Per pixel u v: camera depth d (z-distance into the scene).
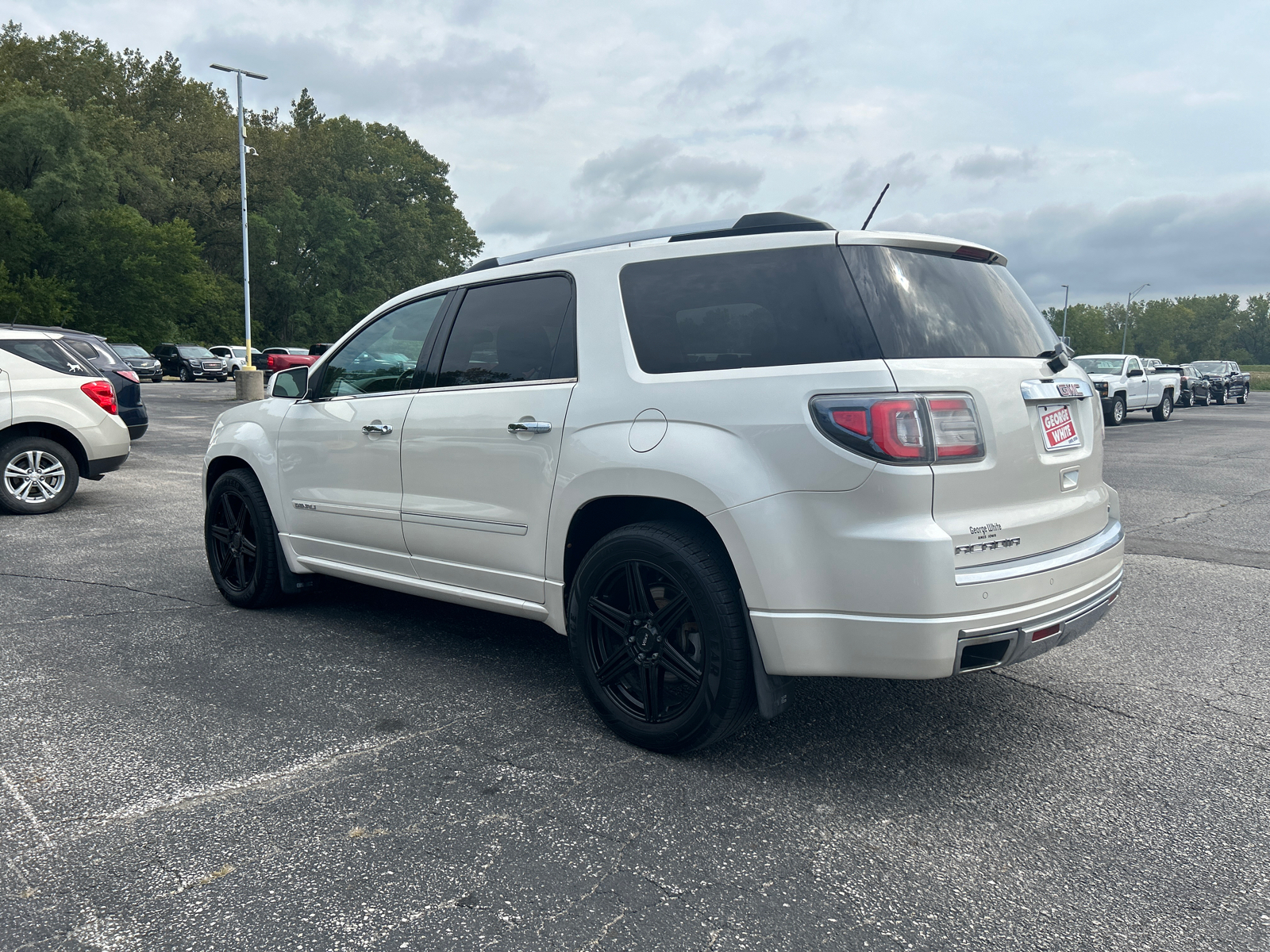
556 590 3.26
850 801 2.66
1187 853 2.38
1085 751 3.03
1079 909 2.12
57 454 7.82
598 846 2.39
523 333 3.45
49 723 3.21
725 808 2.62
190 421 18.39
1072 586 2.83
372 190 76.44
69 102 69.62
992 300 2.97
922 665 2.50
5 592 5.09
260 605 4.70
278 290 68.62
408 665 3.88
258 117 84.62
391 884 2.21
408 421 3.78
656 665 2.95
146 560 5.93
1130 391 22.97
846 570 2.54
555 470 3.18
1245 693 3.61
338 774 2.82
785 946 1.97
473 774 2.83
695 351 2.90
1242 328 186.25
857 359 2.57
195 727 3.18
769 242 2.84
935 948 1.97
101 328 55.53
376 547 4.02
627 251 3.16
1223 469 12.02
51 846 2.38
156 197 64.50
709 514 2.71
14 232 52.28
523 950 1.95
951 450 2.55
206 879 2.22
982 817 2.57
